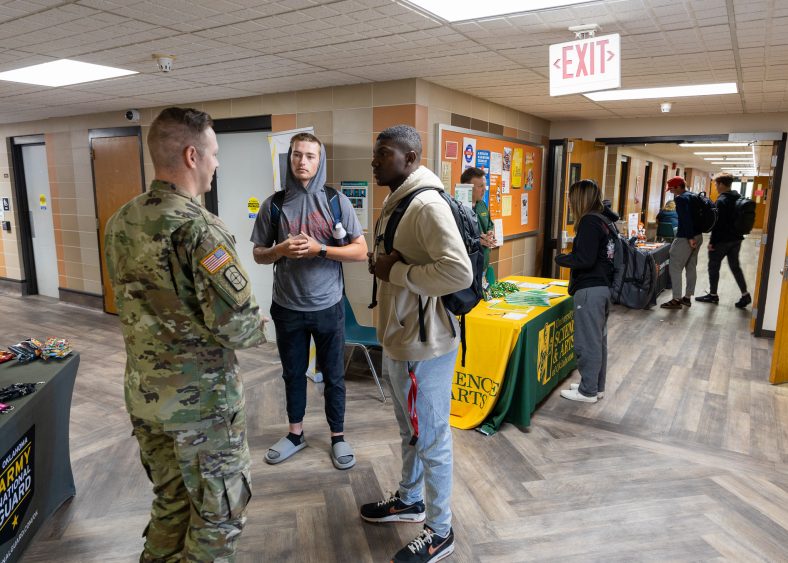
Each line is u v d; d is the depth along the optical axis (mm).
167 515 1667
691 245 6340
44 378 2201
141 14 2574
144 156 5793
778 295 5164
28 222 7438
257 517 2346
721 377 4137
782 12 2443
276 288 2729
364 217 4258
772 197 5156
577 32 2779
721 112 5590
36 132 6902
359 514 2369
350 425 3264
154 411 1493
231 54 3332
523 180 5930
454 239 1669
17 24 2740
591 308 3447
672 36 2855
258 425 3277
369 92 4148
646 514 2375
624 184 10492
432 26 2742
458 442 3043
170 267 1433
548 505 2439
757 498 2506
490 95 4762
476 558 2090
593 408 3539
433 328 1831
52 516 2338
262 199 5008
